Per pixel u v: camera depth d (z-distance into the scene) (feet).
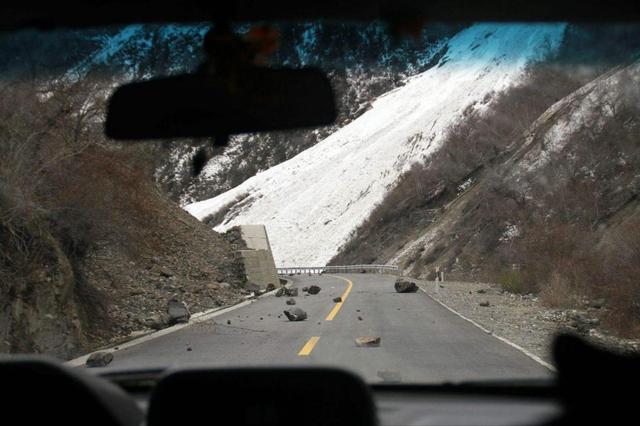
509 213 162.50
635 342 51.03
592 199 128.98
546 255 101.55
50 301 43.96
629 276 57.93
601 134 147.02
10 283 40.91
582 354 13.29
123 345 48.37
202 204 317.22
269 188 356.79
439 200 248.52
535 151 170.19
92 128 51.24
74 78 44.65
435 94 337.93
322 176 351.25
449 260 171.12
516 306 78.33
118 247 71.00
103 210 55.01
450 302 84.53
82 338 46.85
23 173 46.34
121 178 57.06
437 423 13.51
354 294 100.99
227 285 100.01
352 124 399.24
